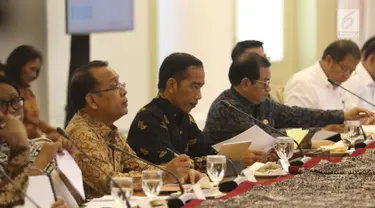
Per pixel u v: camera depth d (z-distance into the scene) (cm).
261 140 660
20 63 758
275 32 1333
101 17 1004
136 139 621
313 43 1305
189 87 641
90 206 465
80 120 557
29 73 761
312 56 1309
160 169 509
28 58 762
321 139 802
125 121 1144
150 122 621
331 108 989
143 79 1168
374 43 1068
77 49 994
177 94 643
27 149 441
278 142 629
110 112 568
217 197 484
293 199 468
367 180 546
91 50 1110
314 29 1302
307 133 748
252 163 648
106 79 566
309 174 578
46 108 1051
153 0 1166
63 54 1073
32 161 506
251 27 1306
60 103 1068
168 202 453
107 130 567
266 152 661
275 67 1342
